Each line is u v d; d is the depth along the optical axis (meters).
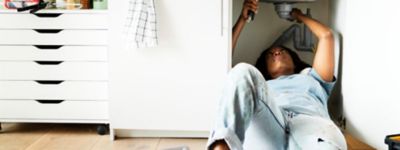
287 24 2.47
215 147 1.25
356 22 1.87
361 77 1.80
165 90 2.12
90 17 2.16
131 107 2.14
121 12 2.07
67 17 2.17
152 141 2.16
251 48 2.49
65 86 2.23
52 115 2.25
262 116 1.38
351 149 1.62
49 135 2.25
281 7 2.26
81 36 2.19
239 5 2.48
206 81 2.10
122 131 2.22
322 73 2.03
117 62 2.11
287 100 1.75
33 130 2.35
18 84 2.24
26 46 2.21
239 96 1.31
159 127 2.16
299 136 1.43
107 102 2.22
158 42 2.08
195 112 2.13
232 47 2.23
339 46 2.11
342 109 2.08
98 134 2.28
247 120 1.32
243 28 2.49
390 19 1.50
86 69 2.21
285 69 2.14
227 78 1.38
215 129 1.30
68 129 2.39
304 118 1.51
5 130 2.34
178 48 2.08
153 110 2.14
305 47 2.46
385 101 1.56
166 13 2.06
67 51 2.20
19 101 2.26
